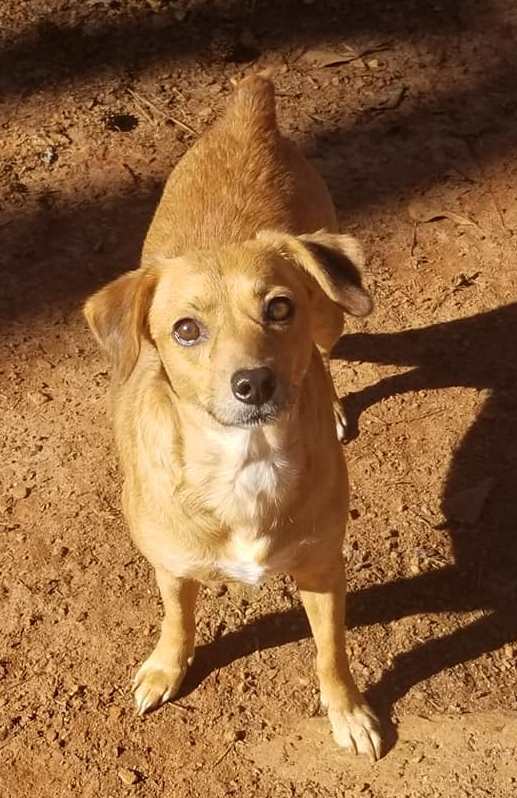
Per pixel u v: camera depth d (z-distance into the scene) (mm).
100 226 1518
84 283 1463
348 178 1570
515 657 1175
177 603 1113
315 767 1112
